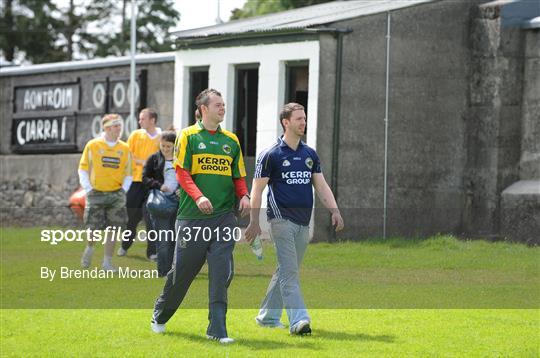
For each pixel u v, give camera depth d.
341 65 40.97
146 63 51.50
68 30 116.25
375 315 24.89
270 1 81.12
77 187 55.19
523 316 24.80
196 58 45.84
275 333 22.70
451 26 43.50
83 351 20.77
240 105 44.59
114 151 28.97
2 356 20.39
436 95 43.31
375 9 42.75
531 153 43.00
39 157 57.62
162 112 50.81
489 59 43.31
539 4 43.50
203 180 21.91
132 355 20.33
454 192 43.69
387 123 42.16
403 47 42.50
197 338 22.03
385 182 42.12
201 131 22.02
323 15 44.00
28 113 58.69
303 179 22.69
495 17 43.12
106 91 53.97
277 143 22.75
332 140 40.94
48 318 24.45
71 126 55.94
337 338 22.03
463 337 22.17
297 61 41.72
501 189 42.88
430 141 43.19
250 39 43.19
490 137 43.09
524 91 43.19
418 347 21.03
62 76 56.66
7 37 113.44
